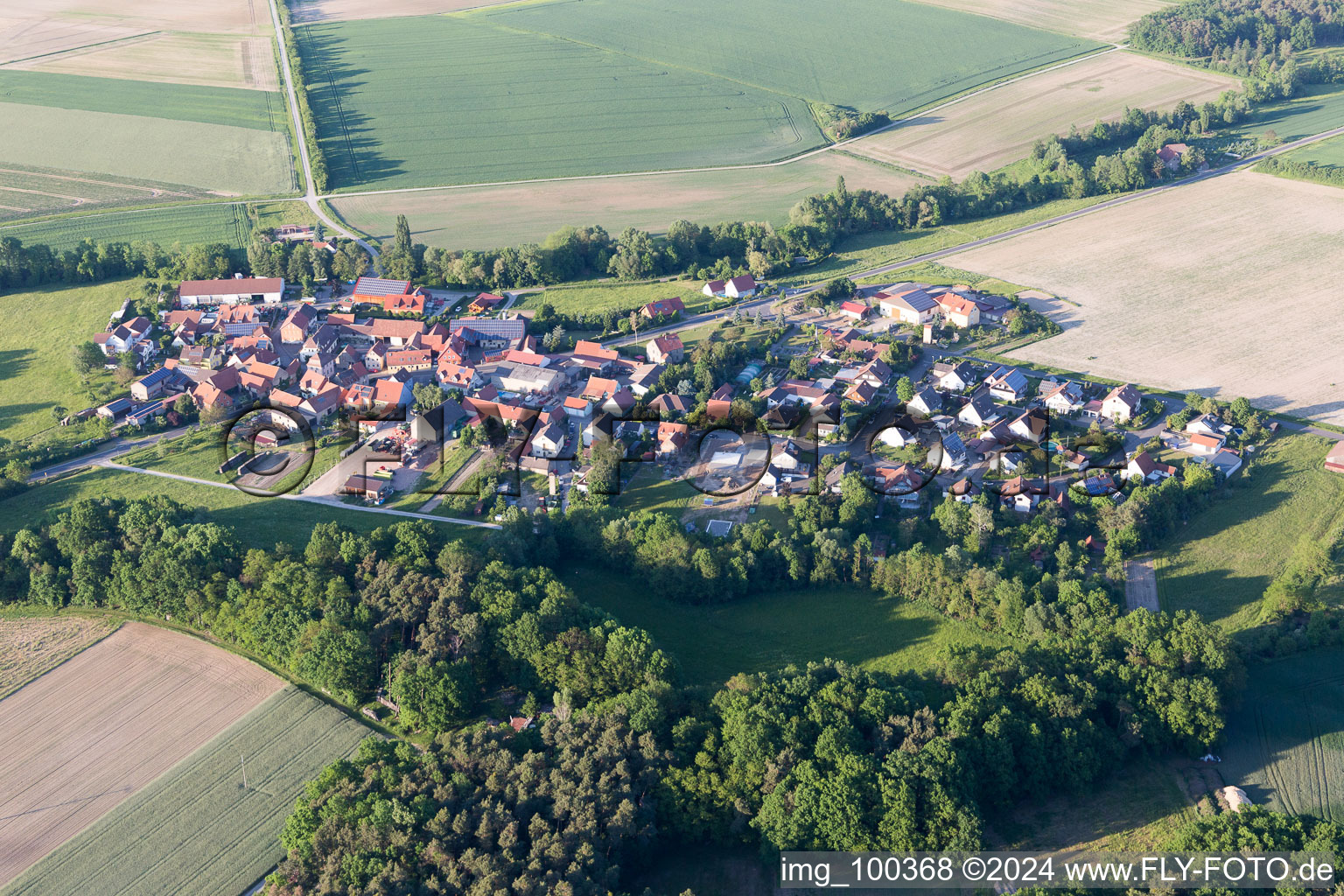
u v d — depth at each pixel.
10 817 159.62
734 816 148.62
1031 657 172.12
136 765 167.75
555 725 160.75
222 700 179.88
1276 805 154.12
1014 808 155.25
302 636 182.62
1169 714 162.50
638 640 178.25
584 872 137.00
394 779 151.88
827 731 154.12
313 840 143.38
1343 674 178.25
